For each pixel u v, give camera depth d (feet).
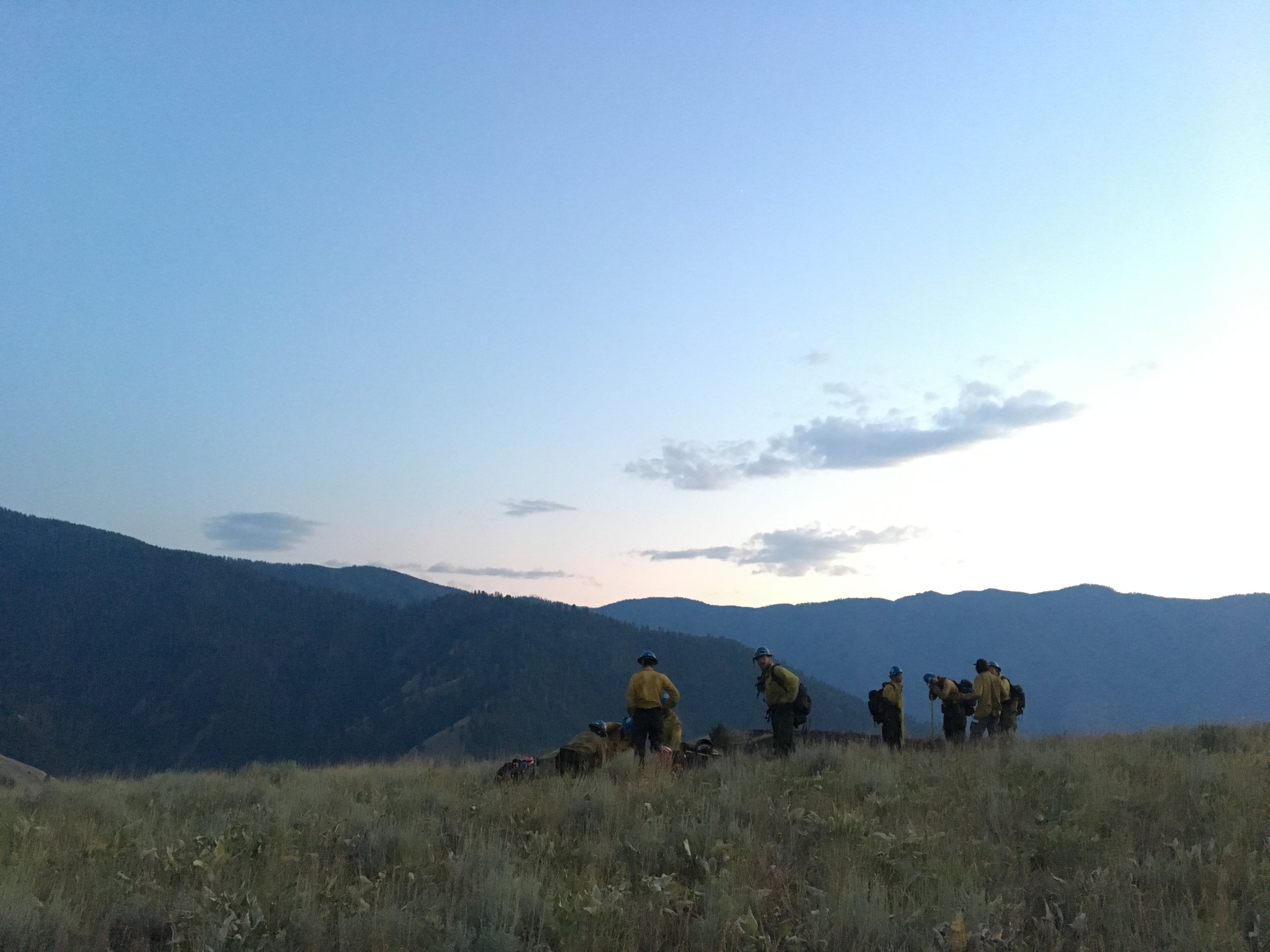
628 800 27.66
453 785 37.42
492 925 15.51
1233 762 31.42
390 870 20.85
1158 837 22.20
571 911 15.99
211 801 32.96
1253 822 22.27
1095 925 16.25
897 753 43.27
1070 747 41.96
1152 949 14.90
